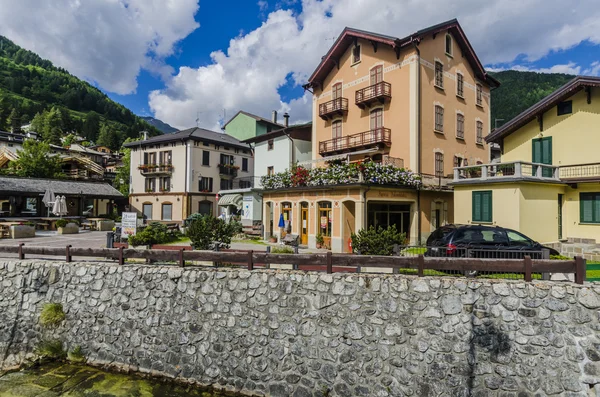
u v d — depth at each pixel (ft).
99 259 40.40
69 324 33.88
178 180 132.16
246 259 30.14
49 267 35.76
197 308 30.55
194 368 29.71
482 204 54.49
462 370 24.36
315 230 65.82
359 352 26.27
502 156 67.10
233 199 101.65
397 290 26.30
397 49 71.10
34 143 129.29
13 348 34.78
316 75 88.12
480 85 88.33
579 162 55.36
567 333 23.24
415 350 25.34
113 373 31.12
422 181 68.08
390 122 73.31
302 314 27.89
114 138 313.53
